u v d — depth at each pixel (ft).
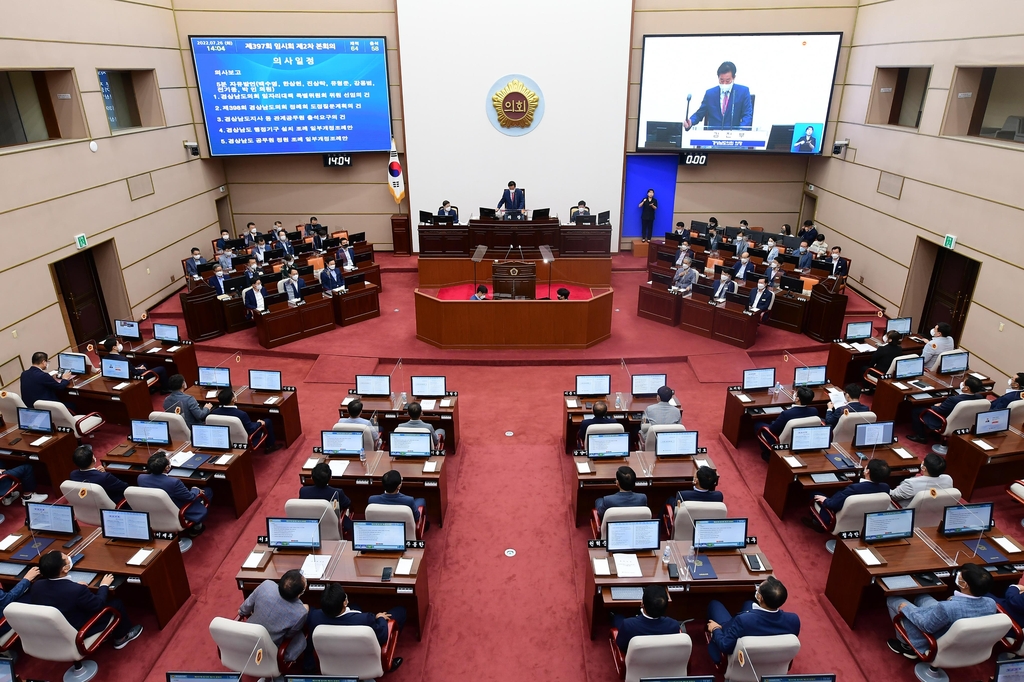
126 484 23.61
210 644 19.04
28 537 19.94
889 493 22.07
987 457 24.34
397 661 18.12
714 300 41.42
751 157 57.06
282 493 26.43
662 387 26.84
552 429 31.37
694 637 19.16
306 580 17.69
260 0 50.62
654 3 52.01
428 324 40.24
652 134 54.29
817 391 29.66
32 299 34.35
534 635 19.39
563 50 52.03
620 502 20.58
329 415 32.96
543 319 38.96
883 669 18.02
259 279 43.01
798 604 20.49
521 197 52.16
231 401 26.66
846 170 50.93
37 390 29.66
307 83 51.93
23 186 33.45
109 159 40.60
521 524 24.41
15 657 18.40
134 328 35.99
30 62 33.99
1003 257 34.45
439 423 28.43
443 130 54.29
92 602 17.30
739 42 50.37
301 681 13.58
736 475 27.50
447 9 50.93
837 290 40.55
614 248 58.39
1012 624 16.42
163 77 47.24
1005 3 34.35
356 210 58.49
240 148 52.75
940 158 39.45
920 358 30.71
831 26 50.85
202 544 23.32
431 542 23.43
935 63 40.09
